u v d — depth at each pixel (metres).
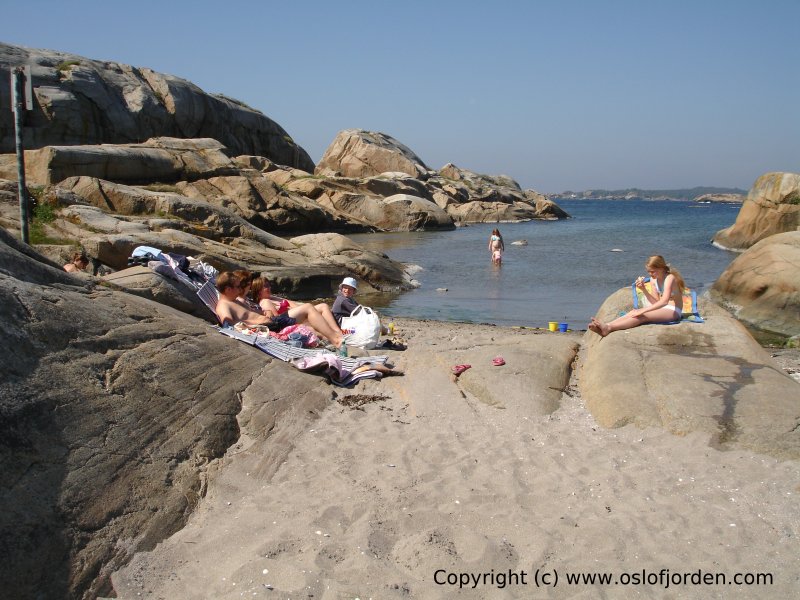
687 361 7.32
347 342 9.02
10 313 4.79
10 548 3.58
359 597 3.79
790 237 16.11
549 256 29.28
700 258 28.11
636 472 5.52
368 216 46.38
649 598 3.91
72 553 3.84
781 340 13.64
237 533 4.42
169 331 6.32
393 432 6.21
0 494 3.75
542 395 7.14
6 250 5.50
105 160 27.62
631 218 74.06
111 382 5.13
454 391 7.21
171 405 5.39
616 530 4.59
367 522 4.56
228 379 6.23
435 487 5.17
